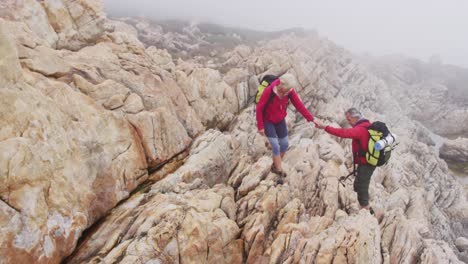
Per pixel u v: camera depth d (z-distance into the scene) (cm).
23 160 653
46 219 684
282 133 1112
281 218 1055
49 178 714
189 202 934
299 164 1376
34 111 719
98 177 885
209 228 866
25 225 635
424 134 4862
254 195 1089
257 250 937
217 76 1884
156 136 1169
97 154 895
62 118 814
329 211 1192
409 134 3444
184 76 1664
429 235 1237
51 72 984
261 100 993
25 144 663
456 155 4528
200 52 3688
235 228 950
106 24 1712
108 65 1238
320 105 2548
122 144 1005
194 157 1209
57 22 1341
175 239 800
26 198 647
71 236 743
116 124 1005
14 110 674
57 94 853
